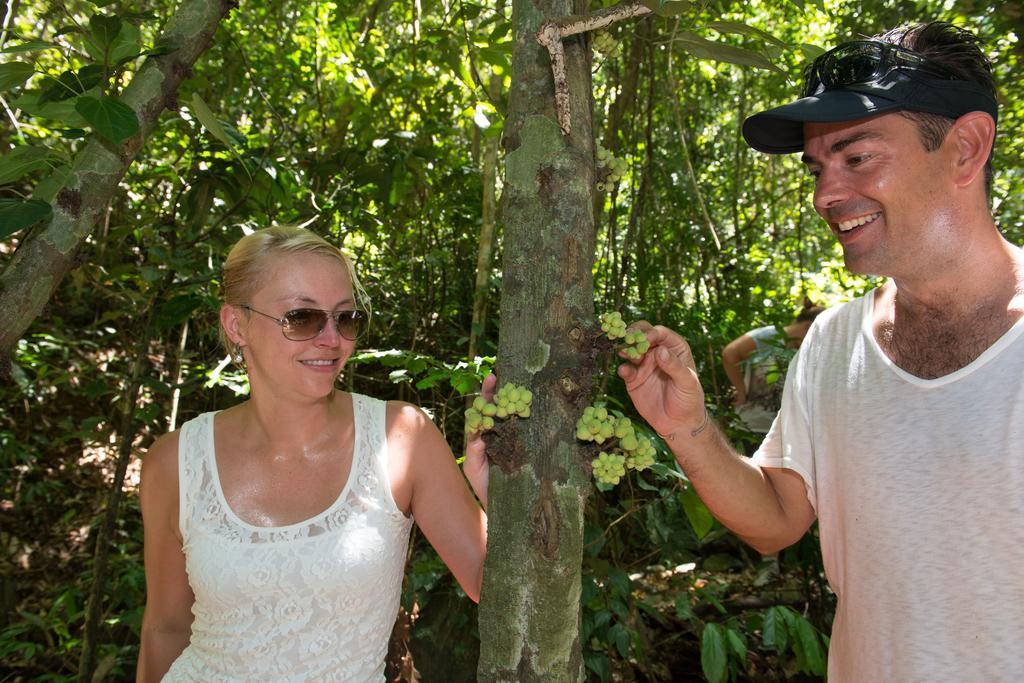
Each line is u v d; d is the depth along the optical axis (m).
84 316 5.32
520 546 1.19
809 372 1.69
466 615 2.80
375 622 1.73
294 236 1.76
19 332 1.48
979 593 1.30
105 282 3.56
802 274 6.64
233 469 1.75
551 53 1.14
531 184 1.23
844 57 1.40
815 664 2.59
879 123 1.35
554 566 1.18
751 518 1.69
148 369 4.64
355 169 3.38
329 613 1.67
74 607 3.32
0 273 1.57
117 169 1.58
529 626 1.18
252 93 4.75
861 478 1.47
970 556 1.31
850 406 1.53
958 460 1.33
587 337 1.22
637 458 1.26
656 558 3.97
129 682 3.05
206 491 1.72
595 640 3.00
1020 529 1.26
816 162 1.46
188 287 3.08
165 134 3.91
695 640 3.41
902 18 3.10
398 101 4.54
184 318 2.85
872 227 1.40
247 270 1.73
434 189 4.16
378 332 4.20
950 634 1.33
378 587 1.72
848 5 3.31
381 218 3.87
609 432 1.21
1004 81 2.80
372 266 4.63
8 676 3.21
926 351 1.43
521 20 1.30
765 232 7.25
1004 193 3.25
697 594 3.70
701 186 5.96
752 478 1.70
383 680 1.80
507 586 1.20
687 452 1.61
